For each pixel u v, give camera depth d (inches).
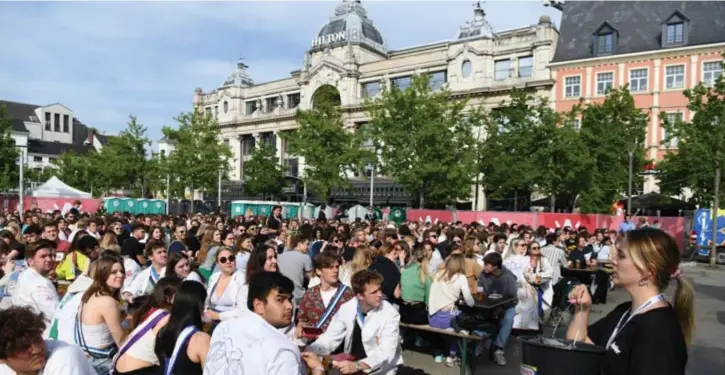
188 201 2169.0
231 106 2787.9
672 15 1536.7
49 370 108.1
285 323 113.3
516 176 1237.7
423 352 338.3
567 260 523.2
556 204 1437.0
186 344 135.6
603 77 1622.8
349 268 305.9
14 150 1526.8
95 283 178.9
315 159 1643.7
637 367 87.4
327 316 192.7
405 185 1364.4
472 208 1811.0
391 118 1392.7
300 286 310.7
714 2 1531.7
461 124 1412.4
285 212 1537.9
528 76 1792.6
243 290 228.4
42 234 393.4
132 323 165.0
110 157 2105.1
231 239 364.5
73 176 2827.3
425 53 2055.9
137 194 2281.0
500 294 317.4
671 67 1520.7
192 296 141.7
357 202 2143.2
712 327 416.2
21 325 105.3
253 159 2196.1
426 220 1154.7
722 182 999.6
